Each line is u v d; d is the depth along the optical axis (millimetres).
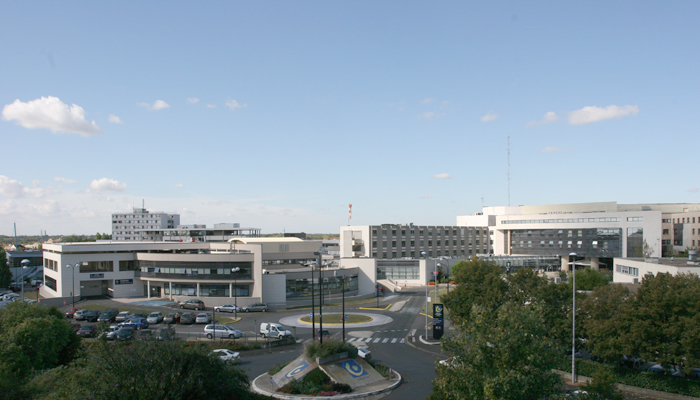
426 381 36156
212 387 22609
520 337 22422
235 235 155000
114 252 82750
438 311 53312
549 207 141000
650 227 113188
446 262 111938
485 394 21359
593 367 36094
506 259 120062
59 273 79750
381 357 45188
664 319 32219
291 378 33406
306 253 97062
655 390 33000
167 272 78875
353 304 81688
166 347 22250
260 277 75938
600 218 120688
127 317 61500
